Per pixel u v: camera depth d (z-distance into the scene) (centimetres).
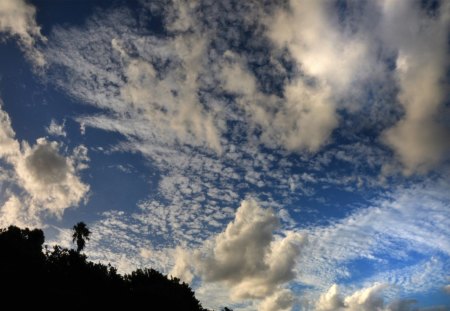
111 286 4053
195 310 4431
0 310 2998
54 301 3297
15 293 3177
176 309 4156
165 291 4241
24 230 4653
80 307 3406
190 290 4641
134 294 4091
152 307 4012
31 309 3125
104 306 3666
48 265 3978
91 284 3912
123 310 3794
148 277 4400
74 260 4166
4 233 4306
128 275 4469
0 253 3716
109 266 4438
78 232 5841
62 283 3706
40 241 4691
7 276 3322
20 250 3916
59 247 4328
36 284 3416
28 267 3662
